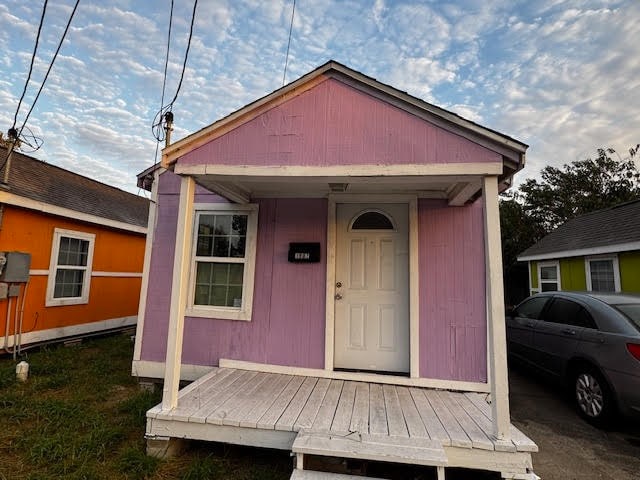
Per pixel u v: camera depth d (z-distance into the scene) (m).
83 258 7.34
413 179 2.87
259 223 4.20
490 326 2.54
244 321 4.07
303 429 2.49
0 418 3.32
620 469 2.83
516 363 5.54
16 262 5.56
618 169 16.72
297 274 4.05
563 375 4.20
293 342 3.93
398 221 3.99
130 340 7.43
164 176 4.50
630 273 7.54
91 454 2.71
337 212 4.11
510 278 14.67
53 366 5.02
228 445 2.99
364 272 3.99
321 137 2.90
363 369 3.84
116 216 8.22
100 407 3.75
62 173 8.45
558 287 9.88
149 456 2.67
